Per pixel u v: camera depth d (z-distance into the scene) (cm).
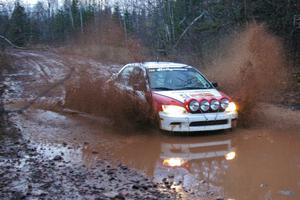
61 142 790
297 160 648
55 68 2483
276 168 611
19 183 552
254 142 763
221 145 748
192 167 627
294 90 1318
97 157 688
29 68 2517
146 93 863
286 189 524
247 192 516
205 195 507
